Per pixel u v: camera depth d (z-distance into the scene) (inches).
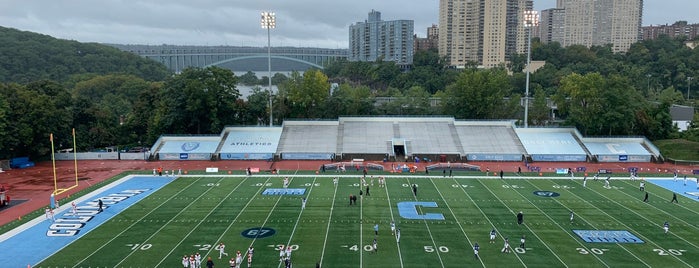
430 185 2901.1
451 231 2034.9
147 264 1669.5
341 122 4384.8
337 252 1786.4
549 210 2354.8
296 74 4874.5
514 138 4055.1
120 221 2169.0
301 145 3971.5
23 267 1649.9
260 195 2642.7
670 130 4471.0
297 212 2308.1
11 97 3747.5
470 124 4303.6
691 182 3021.7
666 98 5516.7
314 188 2815.0
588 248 1839.3
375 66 7691.9
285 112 4626.0
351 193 2689.5
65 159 3954.2
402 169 3373.5
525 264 1679.4
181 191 2748.5
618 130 4347.9
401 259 1721.2
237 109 4537.4
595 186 2888.8
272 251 1793.8
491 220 2191.2
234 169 3452.3
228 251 1796.3
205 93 4111.7
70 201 2534.5
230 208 2380.7
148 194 2679.6
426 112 4874.5
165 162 3784.5
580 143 3991.1
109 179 3112.7
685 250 1822.1
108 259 1716.3
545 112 4847.4
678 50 7736.2
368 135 4126.5
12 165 3570.4
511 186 2881.4
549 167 3553.2
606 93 4052.7
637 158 3801.7
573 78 4266.7
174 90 4205.2
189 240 1915.6
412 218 2215.8
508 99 5265.8
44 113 3809.1
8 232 2016.5
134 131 4778.5
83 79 7682.1
